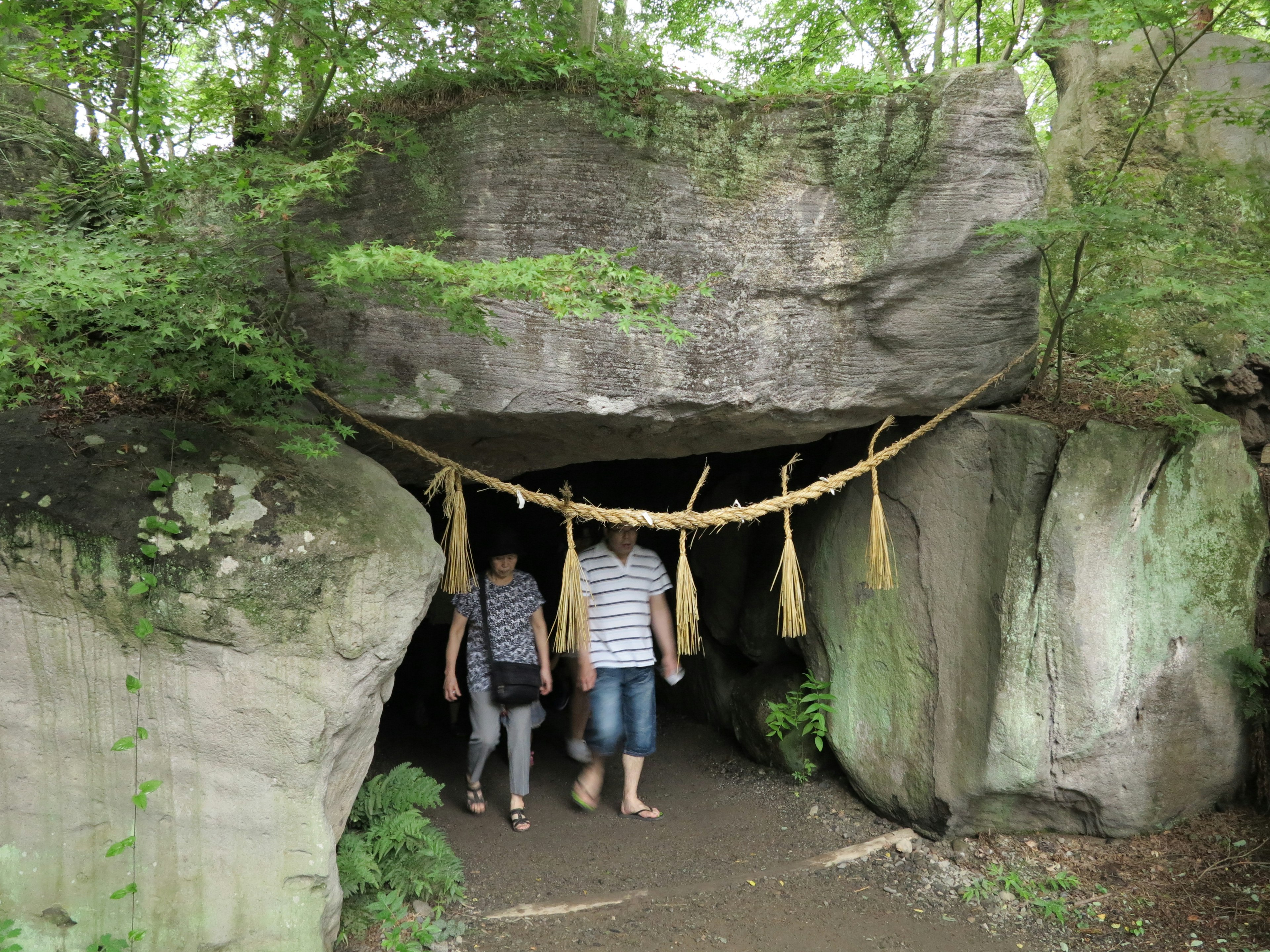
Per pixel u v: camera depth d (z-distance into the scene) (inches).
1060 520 157.3
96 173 140.8
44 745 112.7
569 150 138.6
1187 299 155.6
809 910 150.6
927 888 157.5
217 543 115.6
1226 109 169.2
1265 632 170.4
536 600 180.7
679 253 144.1
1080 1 150.1
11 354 98.6
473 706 180.7
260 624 115.7
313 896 118.6
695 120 143.8
